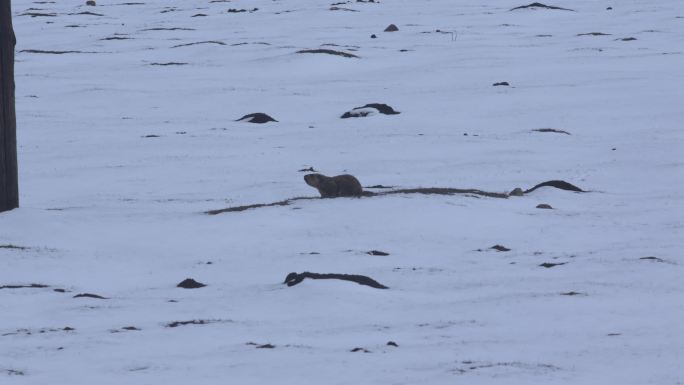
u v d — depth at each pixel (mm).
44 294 65688
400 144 153625
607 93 198000
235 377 43219
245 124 179375
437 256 77688
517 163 135875
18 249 80375
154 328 54875
